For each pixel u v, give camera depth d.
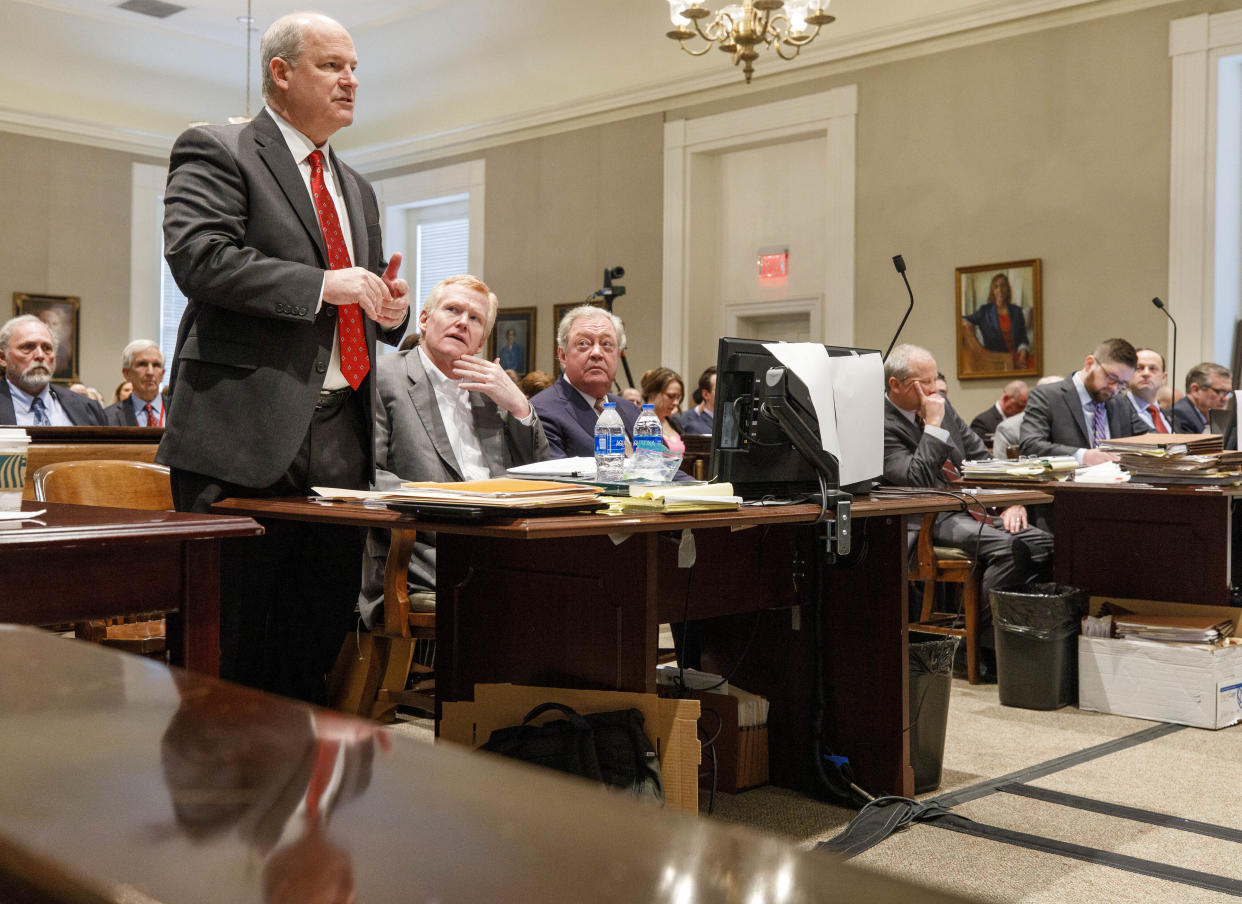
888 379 4.33
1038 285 8.17
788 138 9.70
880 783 2.76
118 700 0.28
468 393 3.32
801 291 9.83
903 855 2.37
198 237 2.17
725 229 10.33
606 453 2.78
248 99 12.70
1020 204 8.31
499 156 11.73
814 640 2.87
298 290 2.17
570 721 2.08
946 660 2.89
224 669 2.35
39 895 0.18
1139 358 5.99
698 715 2.11
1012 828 2.57
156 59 11.78
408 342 3.89
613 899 0.16
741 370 2.50
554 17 10.40
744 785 2.90
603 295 7.23
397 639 3.12
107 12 10.95
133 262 12.45
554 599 2.28
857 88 9.12
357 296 2.20
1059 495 4.29
